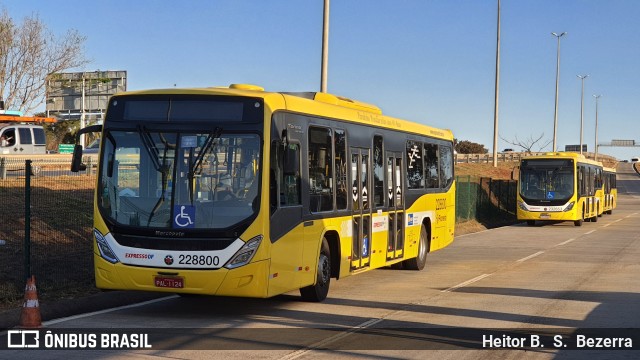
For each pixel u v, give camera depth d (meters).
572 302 14.19
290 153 12.27
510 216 49.66
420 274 18.45
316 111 13.62
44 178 24.36
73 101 50.19
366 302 13.99
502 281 17.19
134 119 12.05
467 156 90.44
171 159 11.82
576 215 40.03
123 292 14.12
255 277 11.62
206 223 11.59
